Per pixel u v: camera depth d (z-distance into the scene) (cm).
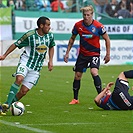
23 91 2641
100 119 2461
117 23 6475
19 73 2577
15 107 2550
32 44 2591
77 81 3106
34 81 2644
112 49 6306
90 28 3041
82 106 2973
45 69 5575
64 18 6234
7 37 5997
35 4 6397
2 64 5875
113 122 2377
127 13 6675
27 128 2209
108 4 6588
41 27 2573
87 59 3070
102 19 6431
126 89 2702
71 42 3153
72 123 2347
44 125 2289
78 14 6294
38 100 3262
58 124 2319
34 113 2666
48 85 4144
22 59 2619
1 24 5959
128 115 2570
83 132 2130
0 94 3581
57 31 6206
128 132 2138
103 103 2734
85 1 6475
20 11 6097
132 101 2702
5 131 2145
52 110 2794
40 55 2619
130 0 6719
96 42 3059
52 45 2677
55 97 3425
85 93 3641
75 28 3089
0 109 2578
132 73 2692
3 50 5862
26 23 6109
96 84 3027
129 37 6525
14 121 2389
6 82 4347
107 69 5647
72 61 6147
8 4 6209
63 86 4081
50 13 6203
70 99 3322
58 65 6088
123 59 6366
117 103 2712
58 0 6475
